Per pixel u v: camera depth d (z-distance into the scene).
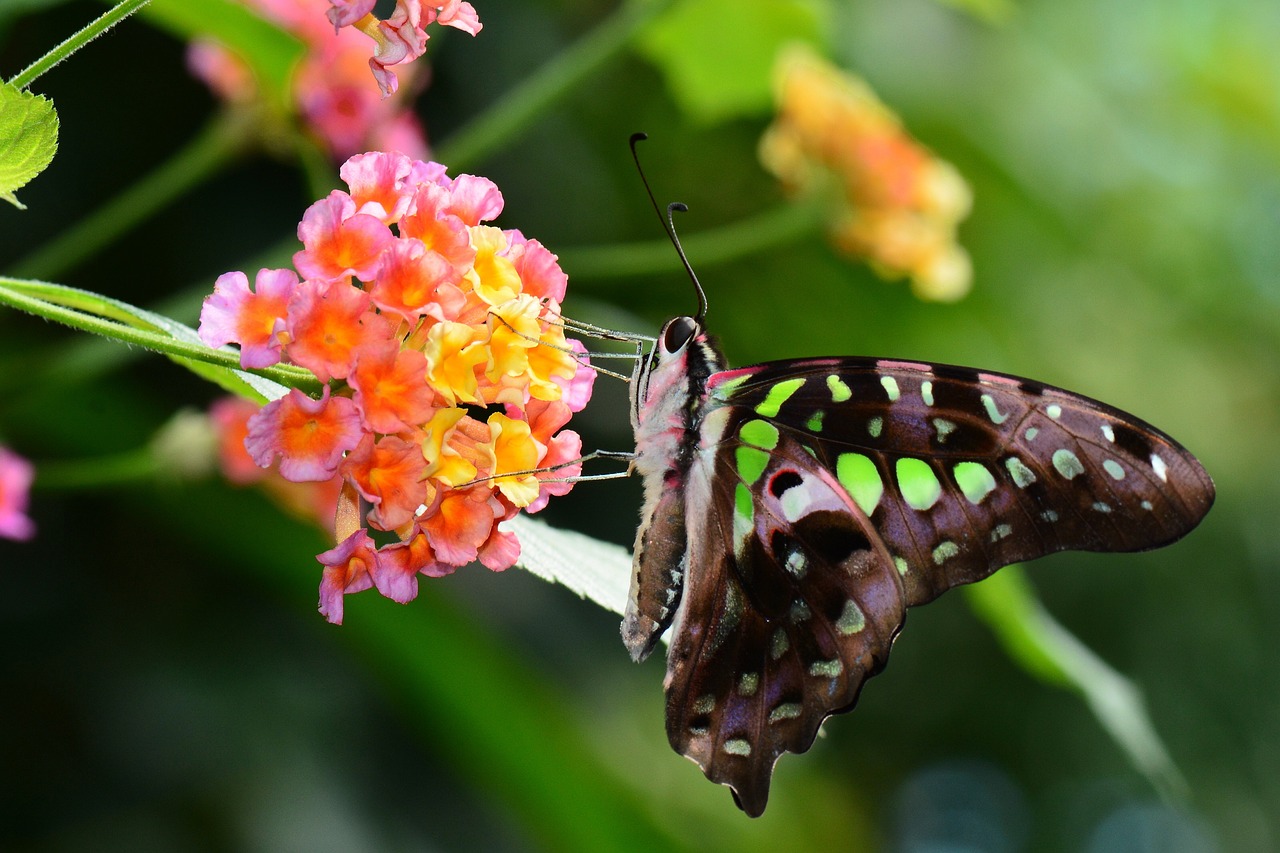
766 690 0.50
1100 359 0.91
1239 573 0.94
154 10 0.53
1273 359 1.00
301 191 0.60
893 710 0.98
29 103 0.46
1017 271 0.83
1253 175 1.01
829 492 0.50
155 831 0.58
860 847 0.93
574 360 0.47
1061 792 1.01
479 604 0.63
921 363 0.50
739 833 0.80
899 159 0.58
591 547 0.50
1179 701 0.92
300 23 0.54
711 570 0.50
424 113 0.61
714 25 0.58
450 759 0.59
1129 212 0.93
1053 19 0.91
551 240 0.66
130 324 0.47
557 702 0.59
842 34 0.75
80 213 0.59
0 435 0.56
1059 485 0.49
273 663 0.60
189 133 0.60
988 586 0.54
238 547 0.57
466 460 0.46
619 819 0.58
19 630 0.59
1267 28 1.00
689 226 0.70
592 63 0.55
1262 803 0.94
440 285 0.46
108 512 0.59
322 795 0.59
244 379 0.47
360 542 0.46
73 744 0.58
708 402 0.50
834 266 0.71
